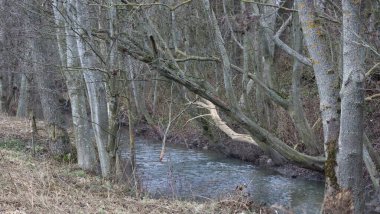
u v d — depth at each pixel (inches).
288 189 576.1
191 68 650.8
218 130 850.8
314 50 299.3
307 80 759.1
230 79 394.9
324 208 283.1
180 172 660.1
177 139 916.6
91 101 502.0
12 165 477.7
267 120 644.7
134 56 407.5
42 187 409.7
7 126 785.6
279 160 682.8
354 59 264.5
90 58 482.9
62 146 594.9
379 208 491.5
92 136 605.6
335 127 289.7
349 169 272.5
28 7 524.4
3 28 624.1
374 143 609.0
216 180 610.9
